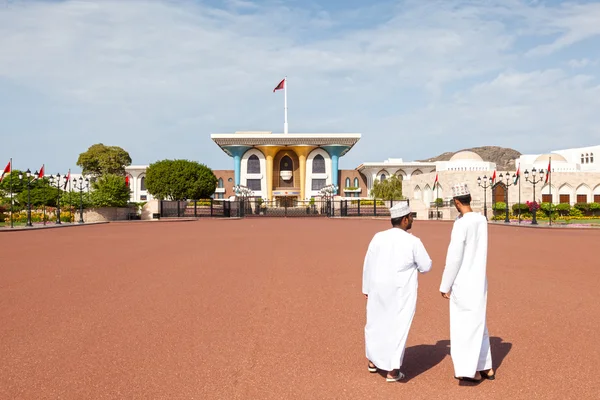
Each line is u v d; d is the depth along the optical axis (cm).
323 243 1967
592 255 1528
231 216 6003
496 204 5306
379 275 461
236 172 7938
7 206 5159
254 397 434
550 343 593
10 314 732
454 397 434
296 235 2470
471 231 458
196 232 2770
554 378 479
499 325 679
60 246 1852
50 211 4572
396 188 7688
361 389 452
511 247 1811
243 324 680
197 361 526
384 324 461
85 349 566
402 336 458
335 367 509
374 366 492
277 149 8119
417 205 5591
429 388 455
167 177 6606
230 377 481
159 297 860
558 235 2538
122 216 4966
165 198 6769
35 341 596
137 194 9206
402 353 461
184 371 496
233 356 543
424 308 785
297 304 808
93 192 4828
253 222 4344
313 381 471
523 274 1130
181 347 574
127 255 1523
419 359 539
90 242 2047
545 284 995
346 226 3506
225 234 2569
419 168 9294
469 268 458
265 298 854
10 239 2231
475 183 5934
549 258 1446
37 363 518
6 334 625
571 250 1691
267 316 726
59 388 452
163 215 5538
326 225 3681
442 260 1405
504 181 5969
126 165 9138
